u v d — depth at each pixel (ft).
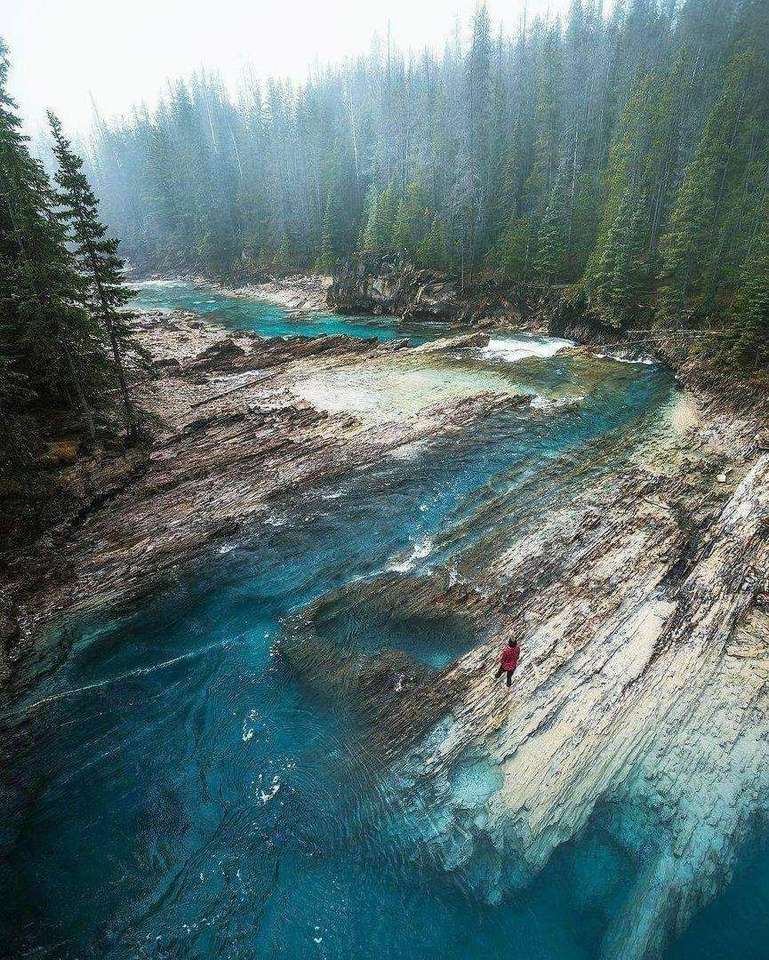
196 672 63.05
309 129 371.15
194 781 51.96
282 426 117.91
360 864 45.34
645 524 81.87
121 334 107.04
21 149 108.06
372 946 40.86
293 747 54.49
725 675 57.93
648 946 40.57
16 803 50.29
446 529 84.64
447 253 249.75
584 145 248.11
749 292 126.72
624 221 174.40
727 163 167.12
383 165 334.24
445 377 148.15
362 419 120.16
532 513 86.84
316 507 90.74
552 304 206.59
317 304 294.66
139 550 81.46
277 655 64.85
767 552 72.64
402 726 55.31
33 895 43.93
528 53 330.54
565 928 41.32
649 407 123.75
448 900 43.06
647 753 51.11
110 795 50.96
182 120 431.84
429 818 47.75
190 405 132.16
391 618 68.64
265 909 42.91
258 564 79.05
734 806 47.29
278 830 47.88
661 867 44.04
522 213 245.45
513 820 47.06
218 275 392.27
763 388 115.24
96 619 69.82
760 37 220.02
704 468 95.76
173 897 43.75
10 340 102.47
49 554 80.38
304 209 357.61
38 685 61.36
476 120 258.57
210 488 96.12
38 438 98.02
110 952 40.57
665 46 278.46
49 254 98.17
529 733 53.21
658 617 65.10
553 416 120.26
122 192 520.83
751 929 41.34
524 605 68.69
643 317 170.60
